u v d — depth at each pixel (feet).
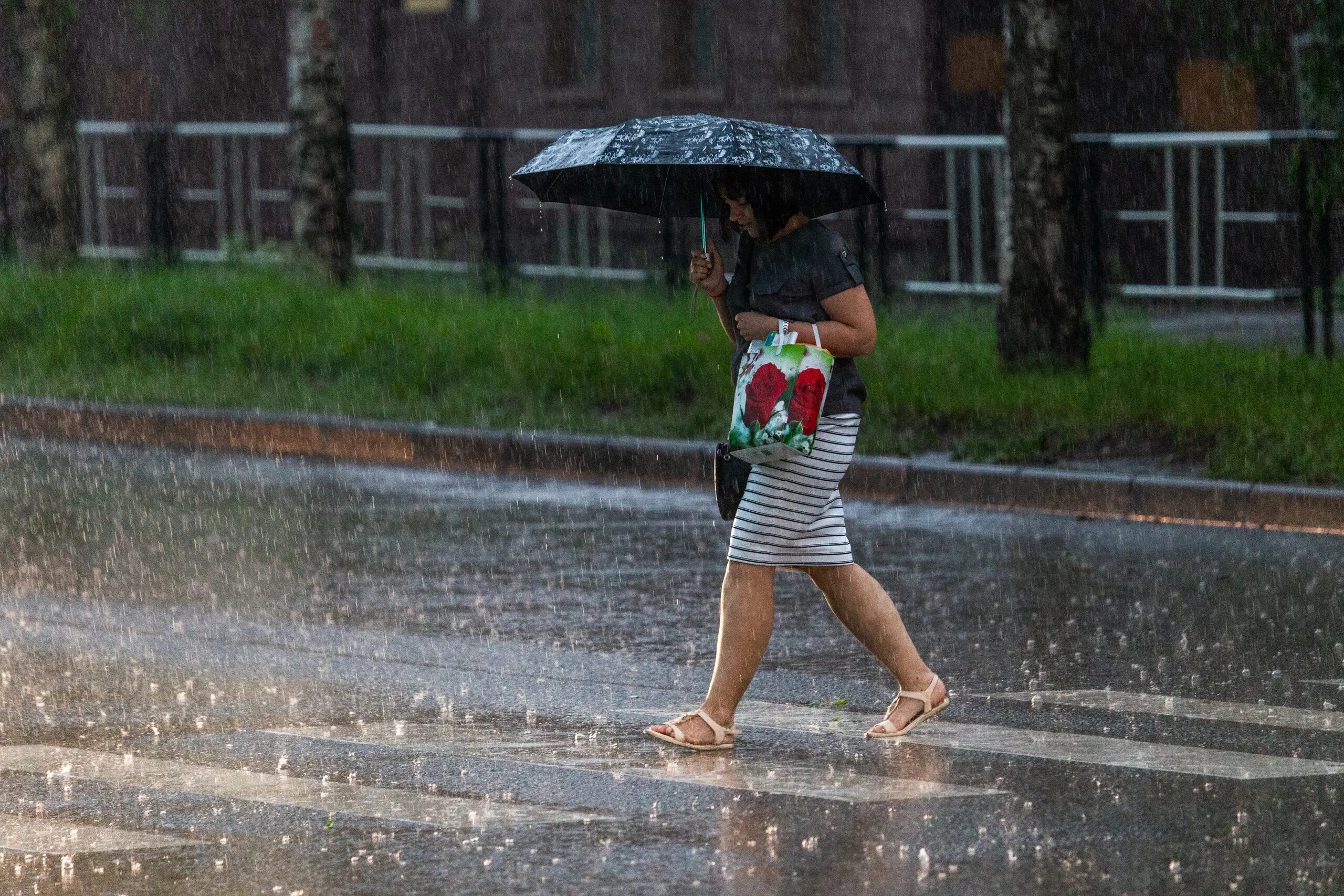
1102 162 207.21
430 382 150.71
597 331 158.10
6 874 51.52
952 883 50.57
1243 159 206.59
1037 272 142.00
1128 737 66.13
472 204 246.88
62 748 64.75
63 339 166.50
